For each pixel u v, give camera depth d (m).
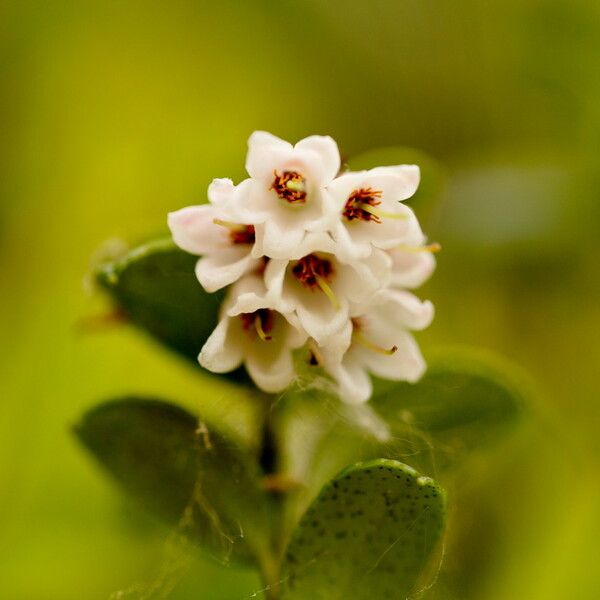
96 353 0.24
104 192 0.28
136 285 0.19
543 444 0.24
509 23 0.29
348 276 0.19
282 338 0.19
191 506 0.19
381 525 0.18
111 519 0.23
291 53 0.31
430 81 0.30
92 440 0.19
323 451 0.19
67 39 0.29
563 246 0.27
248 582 0.22
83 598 0.22
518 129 0.29
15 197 0.27
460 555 0.23
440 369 0.19
